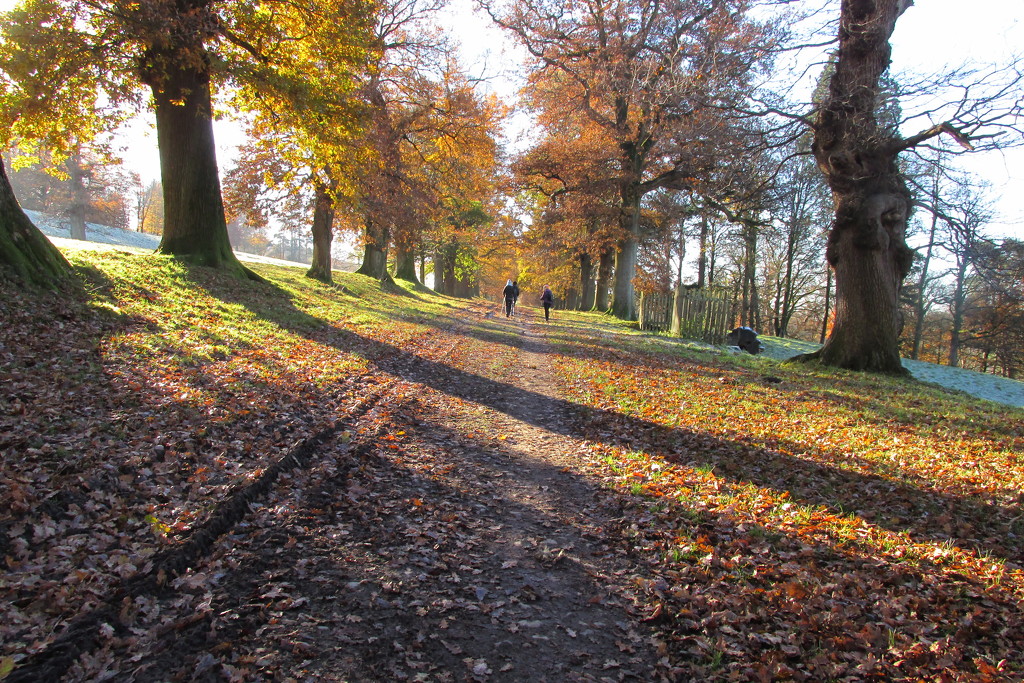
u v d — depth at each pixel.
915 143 13.48
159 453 5.16
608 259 40.91
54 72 12.57
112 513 4.09
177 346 8.75
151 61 13.51
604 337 21.55
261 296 15.14
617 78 22.30
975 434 8.02
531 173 33.19
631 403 9.85
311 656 3.05
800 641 3.37
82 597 3.21
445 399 9.48
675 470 6.47
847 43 14.02
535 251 38.25
